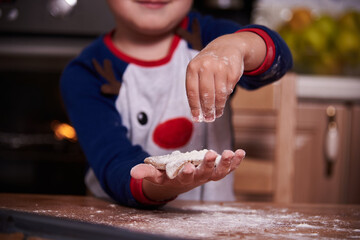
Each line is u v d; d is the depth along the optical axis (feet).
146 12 1.84
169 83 2.04
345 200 3.59
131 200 1.45
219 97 1.22
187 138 2.06
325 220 1.35
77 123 1.84
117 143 1.71
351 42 3.79
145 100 2.03
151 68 2.03
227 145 2.15
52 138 3.29
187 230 1.08
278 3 4.52
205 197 2.13
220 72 1.22
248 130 3.32
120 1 1.84
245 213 1.46
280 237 1.03
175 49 2.07
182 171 1.21
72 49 3.14
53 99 3.32
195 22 2.11
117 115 1.92
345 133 3.57
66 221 1.01
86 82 1.95
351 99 3.52
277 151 2.60
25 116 3.33
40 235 1.03
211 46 1.35
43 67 3.24
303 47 3.83
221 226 1.16
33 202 1.56
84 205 1.53
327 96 3.51
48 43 3.15
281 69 1.60
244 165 2.64
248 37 1.49
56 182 3.26
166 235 0.92
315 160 3.58
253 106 2.69
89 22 3.11
